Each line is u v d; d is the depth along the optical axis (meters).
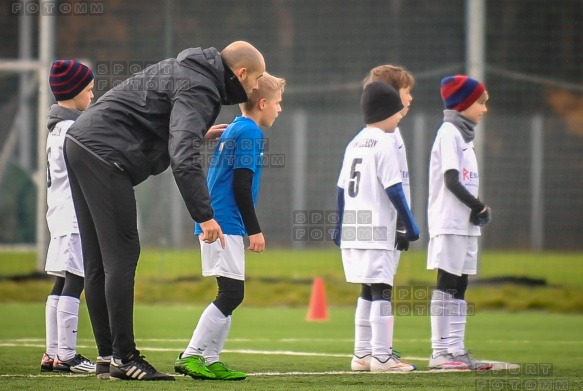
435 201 26.47
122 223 21.27
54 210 25.12
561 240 66.31
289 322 41.16
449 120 26.62
